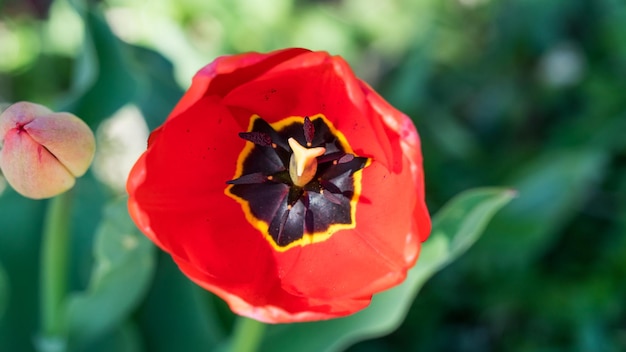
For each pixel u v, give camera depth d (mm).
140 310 366
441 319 475
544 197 454
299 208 278
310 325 323
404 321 462
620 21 525
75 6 344
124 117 514
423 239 249
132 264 300
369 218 269
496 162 524
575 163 457
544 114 566
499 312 470
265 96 268
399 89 505
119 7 567
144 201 251
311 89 266
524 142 557
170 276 368
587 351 443
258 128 276
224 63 240
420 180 243
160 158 253
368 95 245
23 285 361
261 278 272
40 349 350
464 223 286
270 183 280
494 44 592
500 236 454
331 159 278
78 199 377
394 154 254
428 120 515
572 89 564
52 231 303
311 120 277
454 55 583
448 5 600
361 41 591
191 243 263
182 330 365
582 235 492
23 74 571
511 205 456
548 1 584
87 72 344
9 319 356
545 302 458
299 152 262
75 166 278
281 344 324
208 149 271
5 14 616
